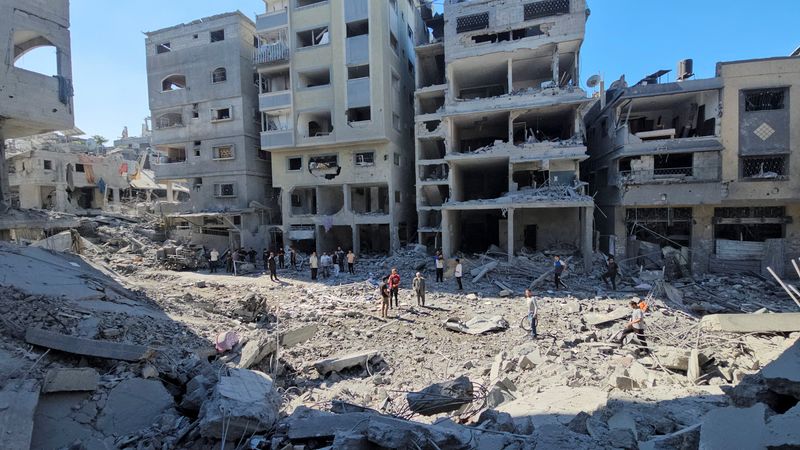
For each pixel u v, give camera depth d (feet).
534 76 86.99
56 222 67.10
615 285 58.95
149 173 148.66
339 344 37.86
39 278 34.01
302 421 17.03
